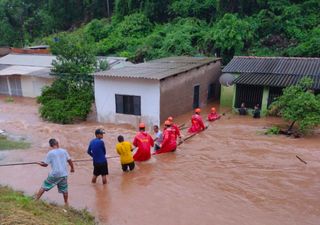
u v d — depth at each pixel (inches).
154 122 702.5
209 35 1159.6
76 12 1971.0
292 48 1050.7
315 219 301.7
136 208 327.6
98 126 732.7
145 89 692.1
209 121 711.1
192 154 487.2
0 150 546.9
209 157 471.8
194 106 858.1
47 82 1097.4
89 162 482.6
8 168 455.5
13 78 1167.0
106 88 738.8
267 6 1210.6
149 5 1507.1
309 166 429.1
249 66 825.5
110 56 1331.2
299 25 1123.9
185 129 647.1
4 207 250.5
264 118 729.0
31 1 2101.4
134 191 367.2
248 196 349.7
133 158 460.8
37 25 1991.9
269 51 1091.9
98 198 350.6
